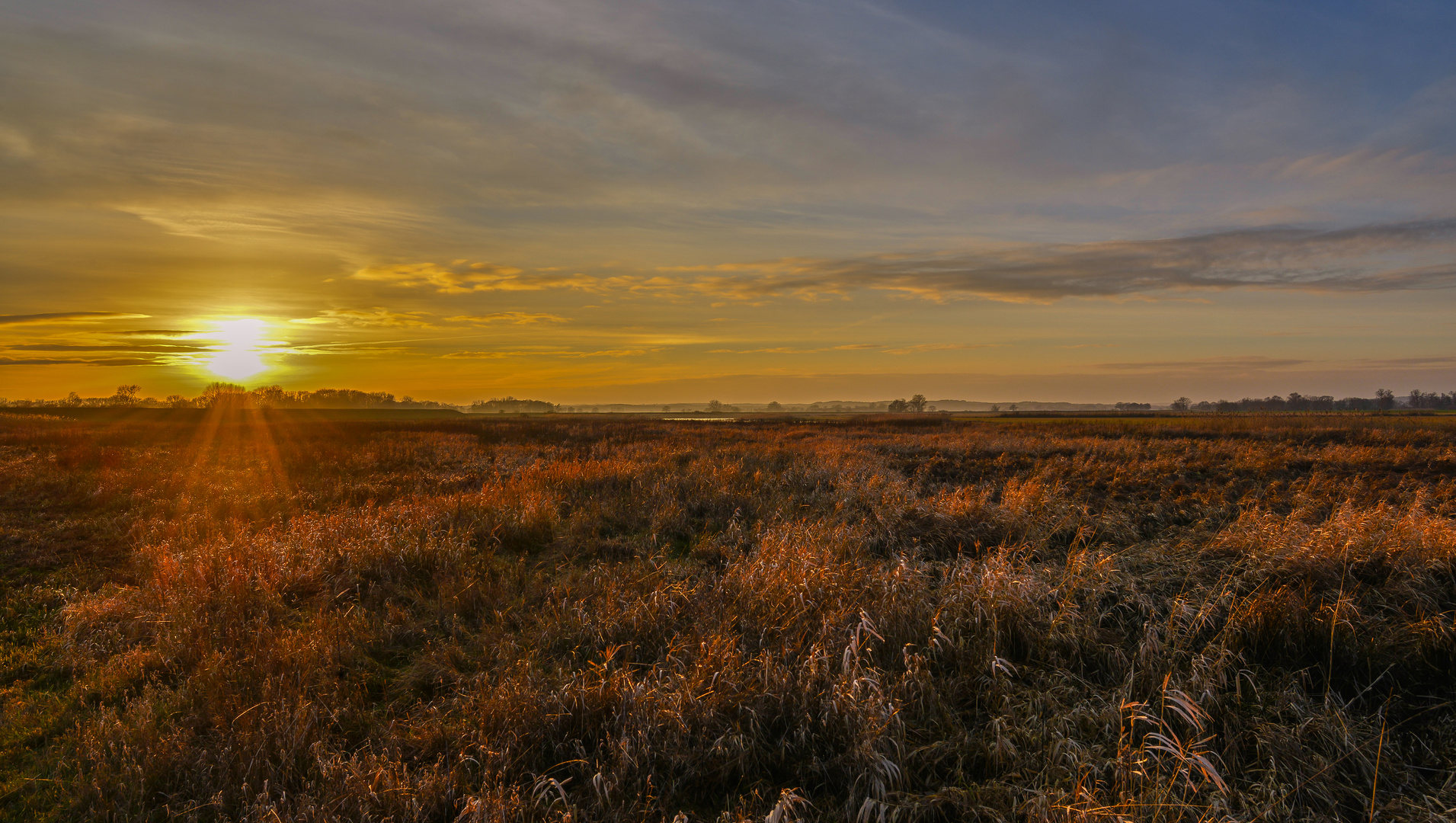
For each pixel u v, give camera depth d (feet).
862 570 22.54
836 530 29.22
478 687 16.20
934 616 19.20
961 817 12.47
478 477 56.24
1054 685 16.53
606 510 35.86
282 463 64.44
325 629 19.53
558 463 50.80
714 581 23.11
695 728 14.64
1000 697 15.94
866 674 15.93
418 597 23.24
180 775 13.15
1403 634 18.08
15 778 13.66
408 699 16.89
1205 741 13.88
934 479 55.57
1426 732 15.12
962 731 14.76
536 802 12.23
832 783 13.67
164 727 14.82
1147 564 24.99
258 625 19.65
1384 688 16.60
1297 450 75.25
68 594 24.26
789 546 25.54
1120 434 110.93
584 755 14.05
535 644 19.30
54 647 19.75
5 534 32.24
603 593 22.77
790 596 20.39
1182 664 17.34
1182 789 12.97
